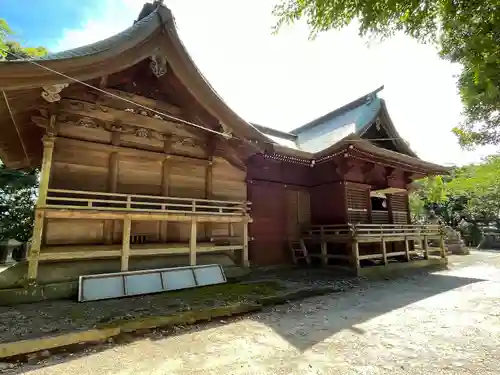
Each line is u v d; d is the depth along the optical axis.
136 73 8.95
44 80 6.41
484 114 4.53
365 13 3.23
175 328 5.05
